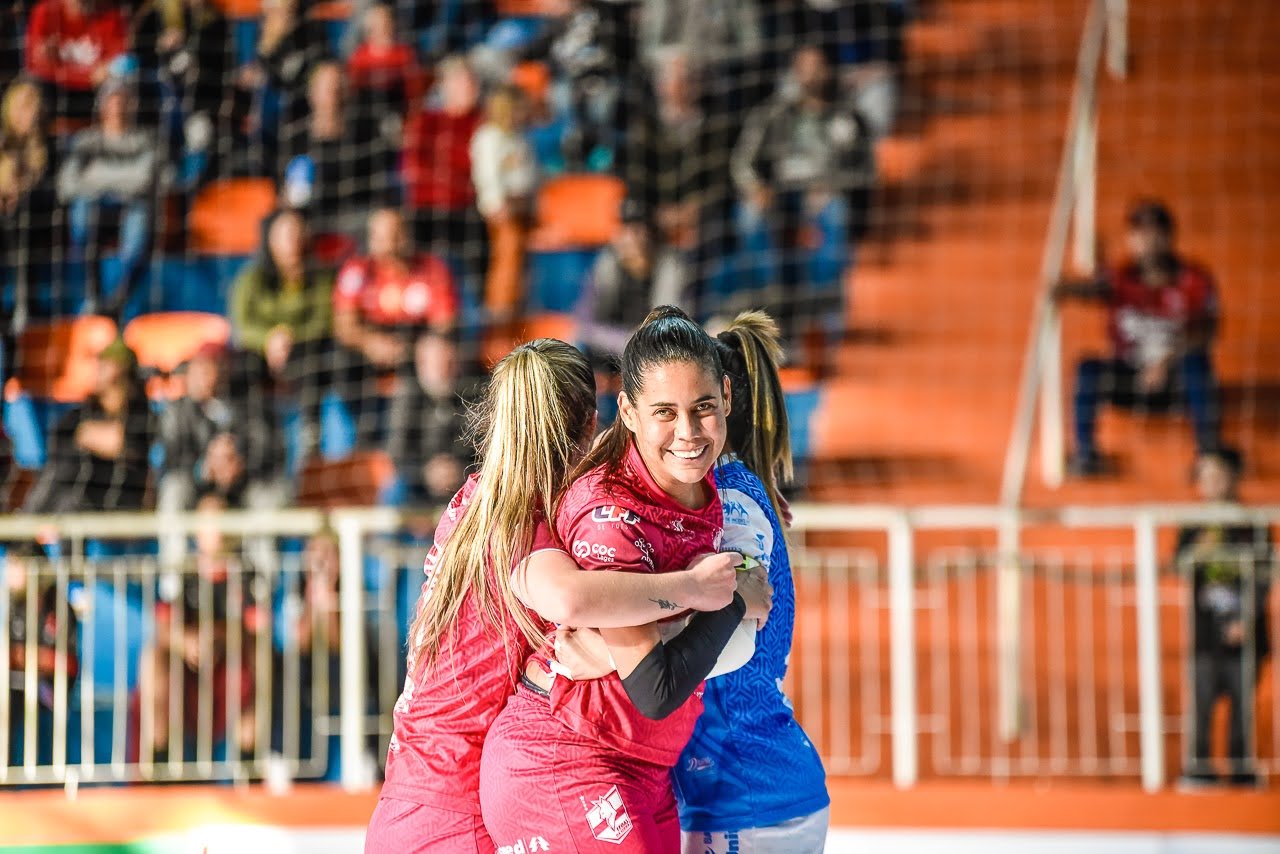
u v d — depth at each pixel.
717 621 4.61
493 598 4.92
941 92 17.03
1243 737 11.42
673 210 15.69
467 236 15.60
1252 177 16.38
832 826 10.55
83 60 16.20
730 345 5.50
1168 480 14.17
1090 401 14.15
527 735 4.74
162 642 11.51
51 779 10.84
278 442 13.82
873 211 16.20
